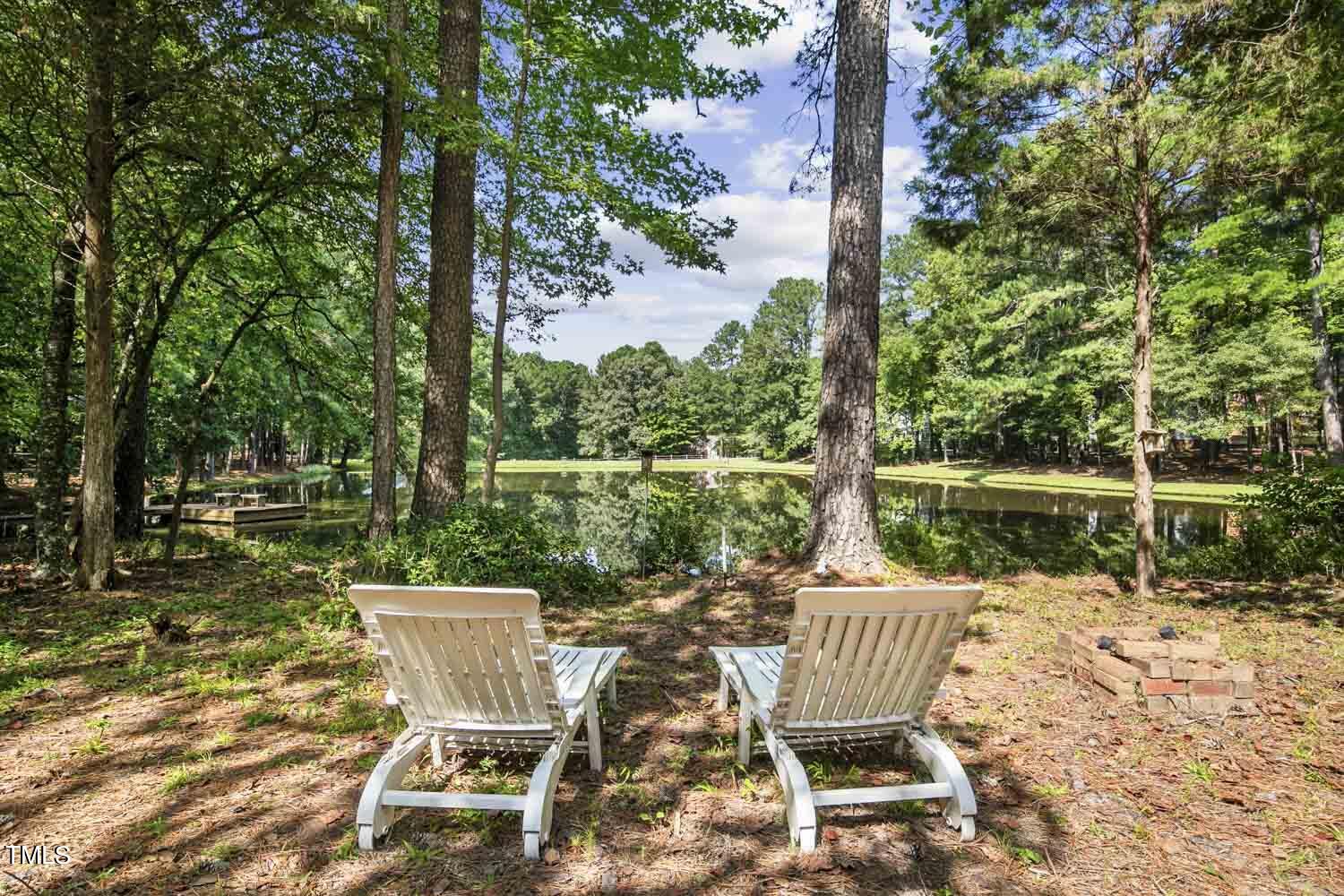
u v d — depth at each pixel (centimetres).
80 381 1005
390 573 578
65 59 554
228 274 962
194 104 578
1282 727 307
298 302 991
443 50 748
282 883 199
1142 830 224
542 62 845
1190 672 326
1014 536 1248
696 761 281
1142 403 620
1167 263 1817
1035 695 352
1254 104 538
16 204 745
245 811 238
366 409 1159
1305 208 805
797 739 262
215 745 296
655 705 348
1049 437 3478
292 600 603
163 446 1462
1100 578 719
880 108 650
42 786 258
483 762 272
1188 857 211
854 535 644
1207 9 515
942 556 789
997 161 645
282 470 3931
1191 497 2031
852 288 642
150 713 334
